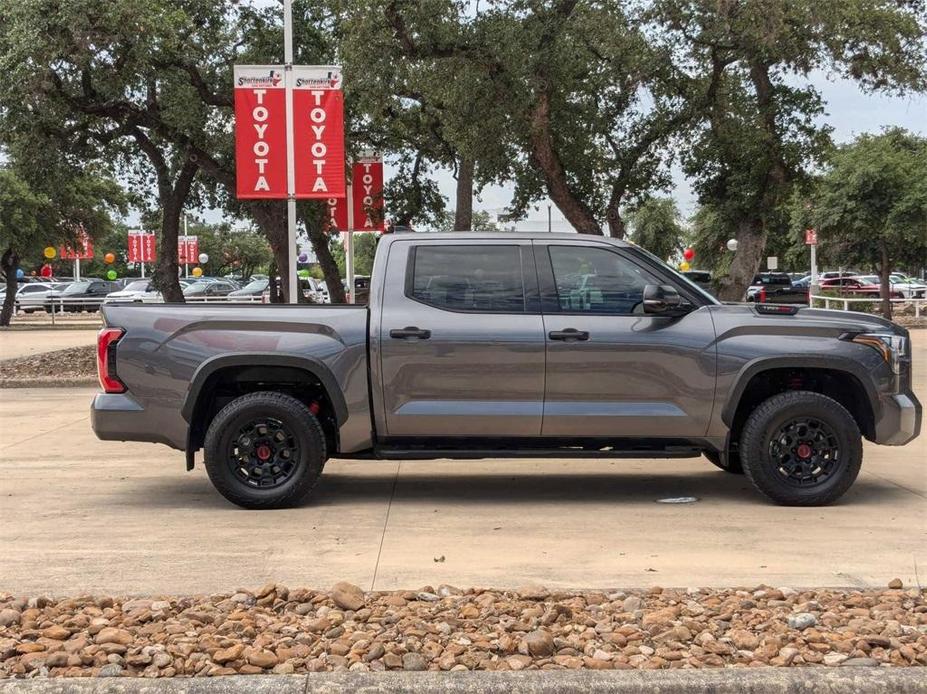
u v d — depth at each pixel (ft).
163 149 69.05
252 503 24.68
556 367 24.43
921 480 28.40
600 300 25.02
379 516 24.22
